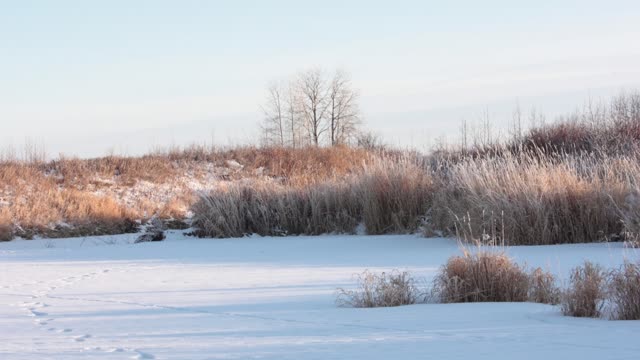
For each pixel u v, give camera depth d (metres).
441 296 7.74
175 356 4.81
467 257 8.02
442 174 19.19
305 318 6.51
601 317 6.48
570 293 6.86
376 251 14.46
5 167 26.97
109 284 9.93
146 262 13.62
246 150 33.12
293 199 20.22
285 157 32.19
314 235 19.58
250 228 20.19
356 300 7.49
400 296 7.60
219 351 4.96
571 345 4.93
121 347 5.18
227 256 14.51
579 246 13.67
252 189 20.92
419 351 4.81
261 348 5.05
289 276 10.47
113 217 24.02
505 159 17.80
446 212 16.48
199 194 21.33
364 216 18.98
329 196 20.00
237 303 7.72
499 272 7.79
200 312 7.05
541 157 18.11
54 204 24.56
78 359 4.75
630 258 11.04
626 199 14.73
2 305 7.76
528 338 5.24
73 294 8.77
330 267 11.62
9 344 5.37
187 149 32.56
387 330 5.74
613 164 16.47
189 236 20.39
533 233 14.53
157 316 6.80
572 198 14.86
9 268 12.76
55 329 6.10
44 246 20.02
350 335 5.54
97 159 30.17
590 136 22.41
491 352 4.73
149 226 22.91
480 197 15.54
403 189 18.66
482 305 7.20
